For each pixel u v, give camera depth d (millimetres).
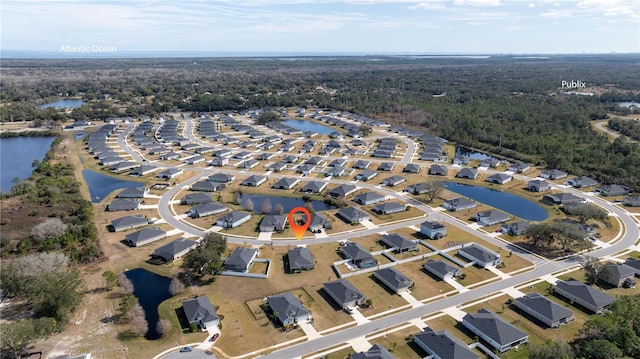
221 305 89125
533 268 105562
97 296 91688
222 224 128125
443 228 122812
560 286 94500
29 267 88812
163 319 83750
